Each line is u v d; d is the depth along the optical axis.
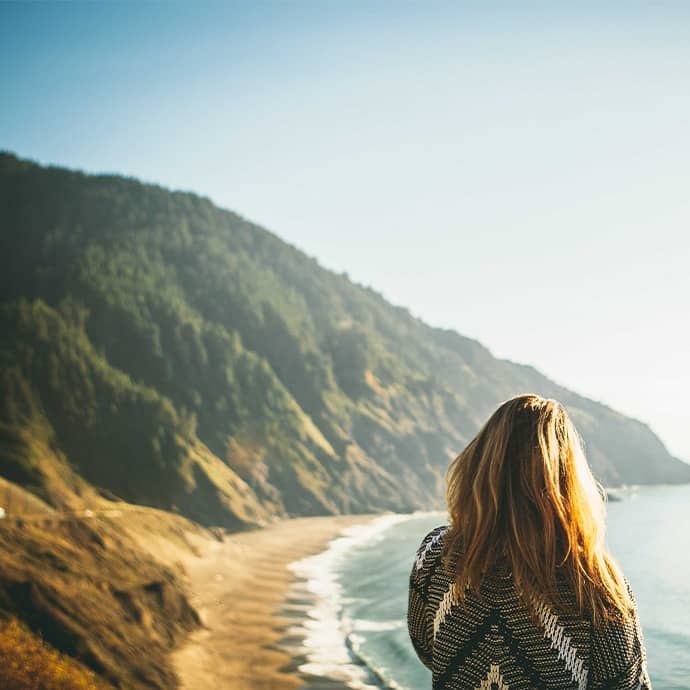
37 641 16.86
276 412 122.62
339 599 37.38
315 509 107.00
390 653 24.31
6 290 137.25
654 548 57.31
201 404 114.44
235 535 79.94
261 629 27.64
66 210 189.88
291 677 21.33
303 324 181.12
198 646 23.33
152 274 159.12
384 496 121.88
